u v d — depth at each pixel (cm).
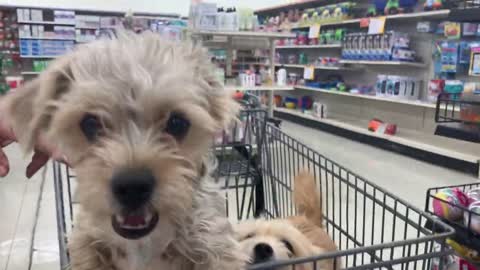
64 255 23
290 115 165
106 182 18
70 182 46
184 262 22
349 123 135
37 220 62
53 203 69
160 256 21
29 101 22
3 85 139
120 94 18
